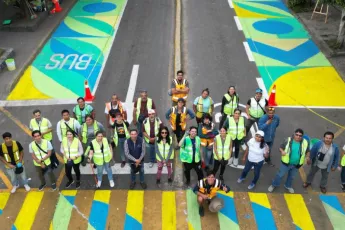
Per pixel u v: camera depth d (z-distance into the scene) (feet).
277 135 37.04
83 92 45.50
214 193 27.02
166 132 28.37
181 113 31.89
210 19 66.59
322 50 54.34
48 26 62.69
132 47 56.65
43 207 29.53
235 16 67.46
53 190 31.01
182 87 35.17
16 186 31.07
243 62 51.85
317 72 49.06
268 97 43.73
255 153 28.53
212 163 31.94
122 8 71.92
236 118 30.68
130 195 30.45
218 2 74.43
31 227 27.84
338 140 36.42
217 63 51.70
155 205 29.50
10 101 43.73
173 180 31.83
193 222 27.99
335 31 59.16
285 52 54.39
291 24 63.52
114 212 28.94
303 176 32.27
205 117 29.96
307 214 28.68
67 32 61.46
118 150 35.17
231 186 31.19
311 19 64.28
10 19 62.59
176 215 28.60
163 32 61.77
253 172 32.68
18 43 56.59
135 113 33.27
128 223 28.02
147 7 72.43
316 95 44.04
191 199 29.96
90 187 31.32
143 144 28.86
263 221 28.09
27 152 35.40
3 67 49.47
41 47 56.08
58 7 68.54
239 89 45.27
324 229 27.50
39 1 64.90
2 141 36.78
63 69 50.47
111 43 57.93
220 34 60.64
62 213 28.96
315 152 28.37
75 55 54.19
